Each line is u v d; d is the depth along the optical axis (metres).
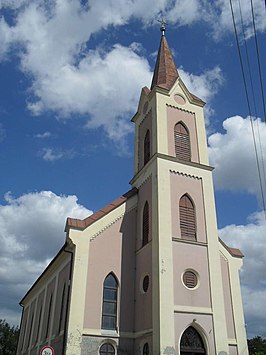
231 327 24.28
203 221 25.06
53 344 26.78
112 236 25.05
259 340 84.94
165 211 23.89
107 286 23.61
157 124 27.36
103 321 22.48
